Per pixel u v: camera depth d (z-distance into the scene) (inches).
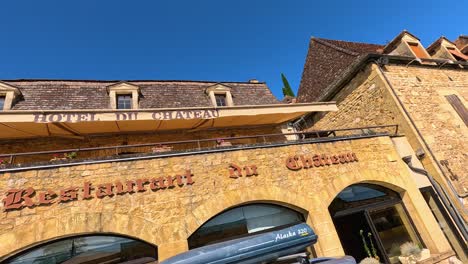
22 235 173.5
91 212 192.9
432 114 367.2
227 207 228.5
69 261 188.2
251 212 248.7
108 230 191.2
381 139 327.6
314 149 290.8
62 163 201.2
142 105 365.7
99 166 210.4
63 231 181.9
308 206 254.7
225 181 238.5
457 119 385.1
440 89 410.9
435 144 335.6
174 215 210.8
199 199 223.3
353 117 429.7
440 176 314.8
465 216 292.5
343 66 453.1
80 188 198.7
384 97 371.2
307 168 274.7
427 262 262.1
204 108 317.7
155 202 210.5
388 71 386.6
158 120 305.6
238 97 437.4
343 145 306.3
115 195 203.5
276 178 257.6
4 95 312.5
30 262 179.0
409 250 281.7
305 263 138.1
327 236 246.2
